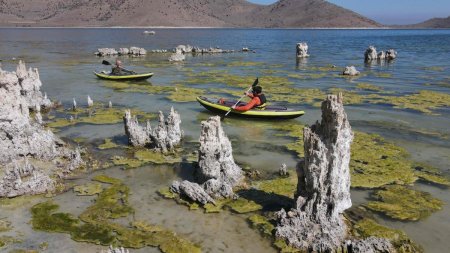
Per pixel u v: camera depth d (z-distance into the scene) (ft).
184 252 53.01
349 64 254.68
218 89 158.71
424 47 416.87
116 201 65.87
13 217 60.70
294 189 70.33
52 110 121.08
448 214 63.31
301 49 302.25
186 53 340.59
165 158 83.56
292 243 54.49
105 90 153.69
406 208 64.90
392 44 476.95
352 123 112.16
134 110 122.42
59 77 182.80
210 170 69.41
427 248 54.75
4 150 79.05
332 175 55.21
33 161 79.77
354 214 62.85
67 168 76.84
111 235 56.59
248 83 174.81
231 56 315.58
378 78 192.44
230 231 57.88
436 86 169.58
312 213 56.95
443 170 79.71
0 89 78.79
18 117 80.89
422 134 102.37
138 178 74.59
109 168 78.64
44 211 62.28
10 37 588.50
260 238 56.29
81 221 59.93
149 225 59.11
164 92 150.71
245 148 91.86
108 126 104.63
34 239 55.42
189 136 98.17
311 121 113.91
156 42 507.30
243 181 73.26
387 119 116.06
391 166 81.05
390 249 52.54
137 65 242.58
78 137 95.81
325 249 53.01
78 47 388.37
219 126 69.87
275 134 101.91
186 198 66.85
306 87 166.91
